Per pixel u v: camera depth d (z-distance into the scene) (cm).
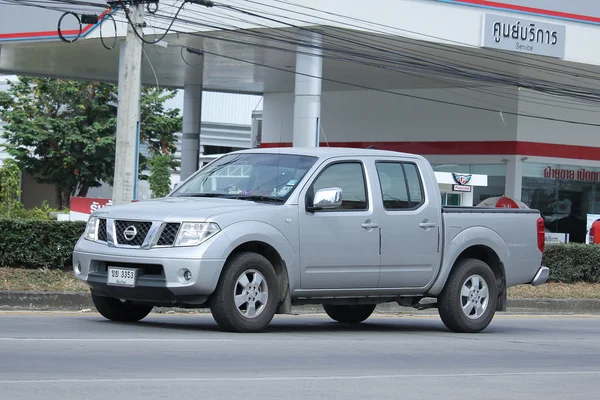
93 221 2573
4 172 7044
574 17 7400
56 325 2595
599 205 9400
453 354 2398
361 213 2686
